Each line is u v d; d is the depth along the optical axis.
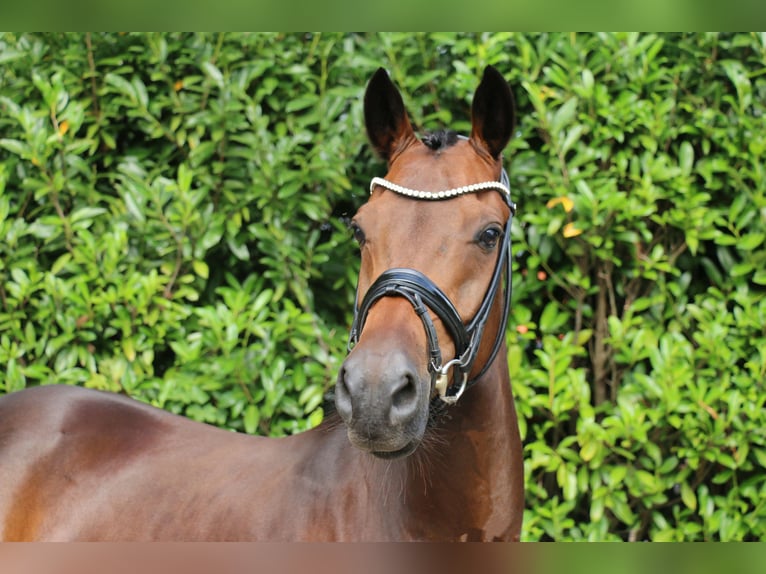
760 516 2.56
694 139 2.74
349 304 2.81
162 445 1.91
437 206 1.42
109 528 1.76
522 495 1.64
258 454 1.81
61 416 1.94
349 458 1.62
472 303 1.41
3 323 2.64
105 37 2.81
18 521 1.79
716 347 2.53
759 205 2.58
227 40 2.79
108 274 2.62
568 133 2.61
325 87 2.82
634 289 2.74
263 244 2.70
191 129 2.83
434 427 1.48
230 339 2.54
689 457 2.54
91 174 2.76
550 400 2.54
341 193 2.69
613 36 2.67
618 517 2.64
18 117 2.63
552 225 2.54
